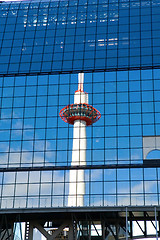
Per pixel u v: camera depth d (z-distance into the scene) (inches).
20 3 3823.8
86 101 3299.7
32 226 3171.8
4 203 3063.5
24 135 3270.2
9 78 3472.0
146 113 3221.0
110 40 3511.3
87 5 3708.2
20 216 3154.5
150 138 3149.6
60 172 3127.5
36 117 3316.9
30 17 3725.4
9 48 3590.1
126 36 3513.8
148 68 3358.8
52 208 2960.1
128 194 3002.0
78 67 3435.0
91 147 3166.8
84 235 3307.1
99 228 3373.5
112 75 3366.1
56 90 3380.9
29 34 3639.3
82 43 3533.5
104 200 2999.5
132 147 3134.8
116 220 3152.1
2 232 3400.6
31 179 3127.5
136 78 3334.2
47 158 3181.6
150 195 2982.3
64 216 3139.8
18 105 3371.1
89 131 3213.6
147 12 3599.9
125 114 3235.7
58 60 3489.2
